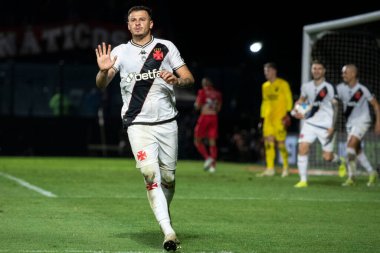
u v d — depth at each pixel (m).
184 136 56.09
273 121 34.53
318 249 13.86
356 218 18.52
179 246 13.66
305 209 20.34
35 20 60.91
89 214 18.55
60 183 28.33
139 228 16.19
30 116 55.44
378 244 14.49
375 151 36.84
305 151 28.27
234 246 14.06
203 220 17.81
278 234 15.67
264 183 29.80
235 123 56.78
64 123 56.00
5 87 55.84
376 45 38.06
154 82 14.10
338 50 40.72
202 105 38.19
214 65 60.97
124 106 14.34
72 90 56.66
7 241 14.20
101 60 13.76
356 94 28.52
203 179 31.73
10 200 21.59
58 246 13.67
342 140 37.25
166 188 14.90
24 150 55.50
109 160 50.69
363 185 29.58
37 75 56.41
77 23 61.16
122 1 61.72
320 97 27.70
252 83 57.38
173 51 14.26
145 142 13.95
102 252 13.06
